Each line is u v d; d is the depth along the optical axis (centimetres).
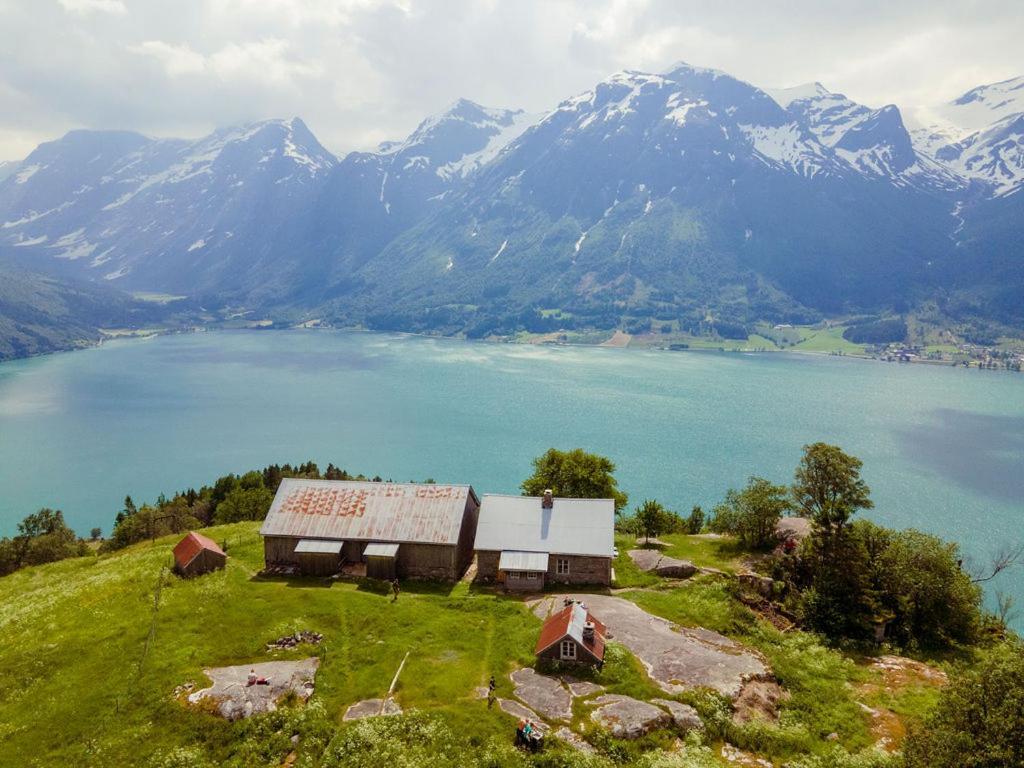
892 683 5188
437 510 7575
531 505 7569
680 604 6353
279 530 7425
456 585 7125
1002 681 3431
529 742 4100
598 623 5534
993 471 19550
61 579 7950
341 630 5788
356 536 7350
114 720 4459
